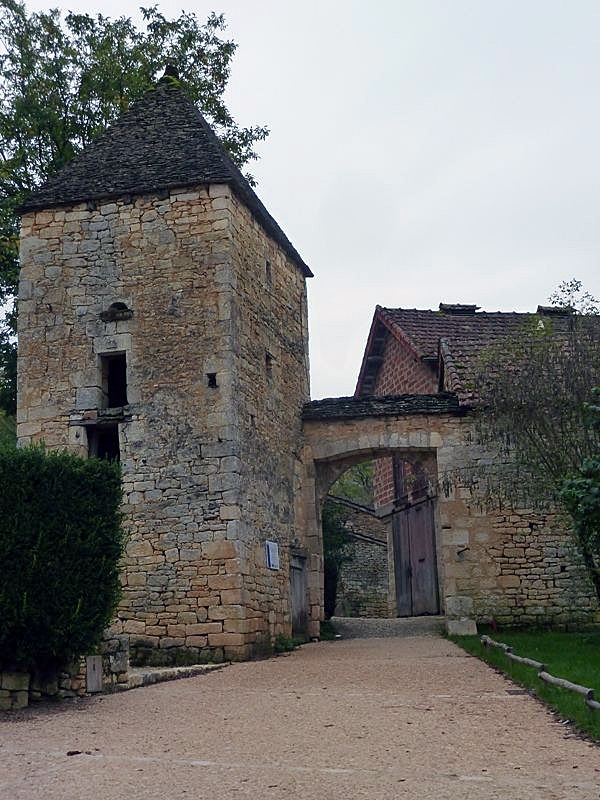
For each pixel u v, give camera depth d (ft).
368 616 81.51
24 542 29.17
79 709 27.68
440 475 52.75
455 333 68.13
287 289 55.31
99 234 47.32
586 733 21.07
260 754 19.95
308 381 57.93
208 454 43.39
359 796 16.19
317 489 55.26
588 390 44.93
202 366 44.45
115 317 46.19
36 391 46.44
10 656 28.66
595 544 37.78
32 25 69.05
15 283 67.31
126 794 16.85
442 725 22.75
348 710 25.50
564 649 39.32
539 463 47.39
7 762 20.08
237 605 41.57
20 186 67.62
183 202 46.52
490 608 50.98
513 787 16.53
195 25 73.72
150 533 43.27
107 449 47.57
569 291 48.24
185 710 26.63
